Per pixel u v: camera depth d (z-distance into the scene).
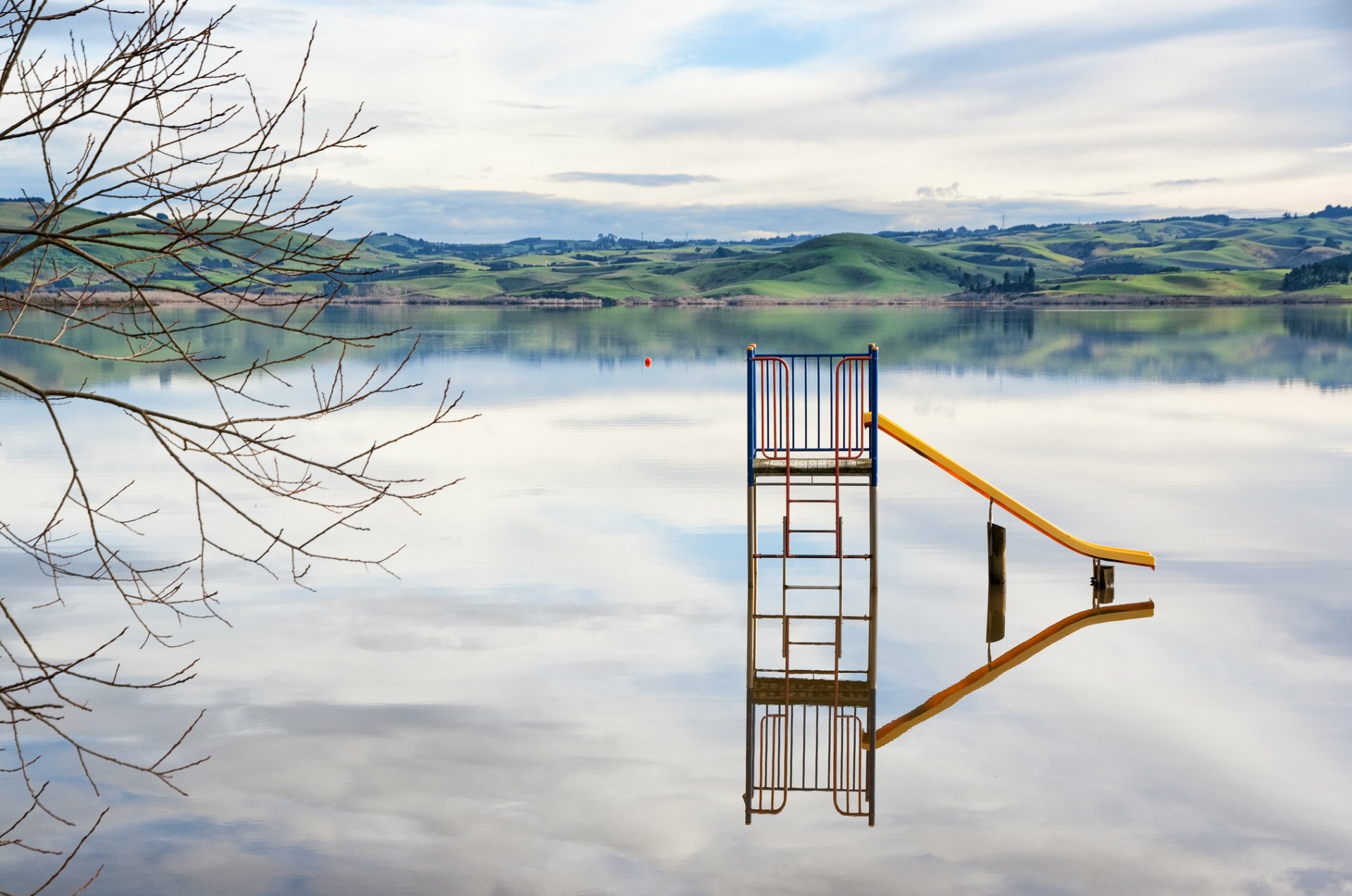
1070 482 17.08
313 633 9.94
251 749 7.44
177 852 6.05
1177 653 9.42
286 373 34.72
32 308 3.50
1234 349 46.44
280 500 15.47
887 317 95.38
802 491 16.52
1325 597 10.96
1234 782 6.90
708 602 10.98
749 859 5.99
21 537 13.20
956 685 8.79
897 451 19.91
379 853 6.05
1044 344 51.06
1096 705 8.29
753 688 8.68
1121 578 11.87
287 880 5.77
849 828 6.36
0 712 8.10
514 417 24.62
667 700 8.41
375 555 12.66
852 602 11.07
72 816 6.49
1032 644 9.75
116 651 9.45
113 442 20.06
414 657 9.30
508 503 15.54
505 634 9.93
